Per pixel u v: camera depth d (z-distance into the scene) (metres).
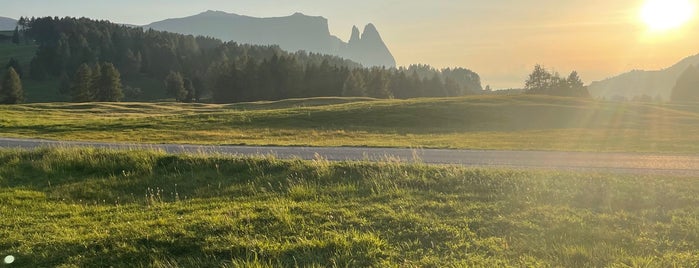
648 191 9.93
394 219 7.81
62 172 13.37
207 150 20.34
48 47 162.50
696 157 17.83
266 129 35.09
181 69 168.12
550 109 49.53
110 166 13.57
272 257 6.13
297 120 40.53
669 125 40.81
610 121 43.81
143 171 13.12
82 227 7.91
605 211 8.63
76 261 6.28
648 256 6.14
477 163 15.73
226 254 6.38
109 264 6.20
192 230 7.34
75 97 109.81
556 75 111.94
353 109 47.19
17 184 12.26
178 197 10.70
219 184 11.35
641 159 17.11
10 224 8.23
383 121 40.62
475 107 48.75
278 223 7.61
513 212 8.38
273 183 11.54
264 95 122.19
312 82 126.75
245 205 9.03
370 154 18.67
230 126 36.88
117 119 43.62
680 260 6.01
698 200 9.21
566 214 8.25
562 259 6.04
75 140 26.64
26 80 150.75
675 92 114.81
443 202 9.18
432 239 6.86
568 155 18.38
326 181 11.51
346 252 6.11
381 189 10.36
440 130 35.88
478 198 9.50
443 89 149.62
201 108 79.94
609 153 19.22
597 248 6.42
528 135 31.17
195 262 6.11
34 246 6.86
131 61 164.62
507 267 5.70
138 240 6.91
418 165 12.52
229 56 184.12
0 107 66.00
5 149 16.77
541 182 10.80
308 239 6.83
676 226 7.55
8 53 184.38
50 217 8.88
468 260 5.96
